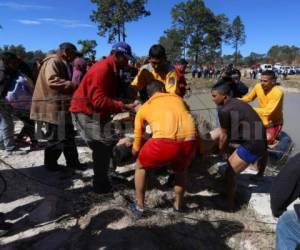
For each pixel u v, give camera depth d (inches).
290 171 117.6
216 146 227.9
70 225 179.9
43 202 199.9
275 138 263.4
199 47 2842.0
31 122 279.3
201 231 176.9
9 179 228.5
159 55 207.6
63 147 234.5
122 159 240.5
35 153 277.1
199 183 226.5
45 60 222.5
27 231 175.3
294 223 123.6
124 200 200.1
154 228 176.7
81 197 205.5
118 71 192.2
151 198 204.1
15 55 265.3
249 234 175.2
